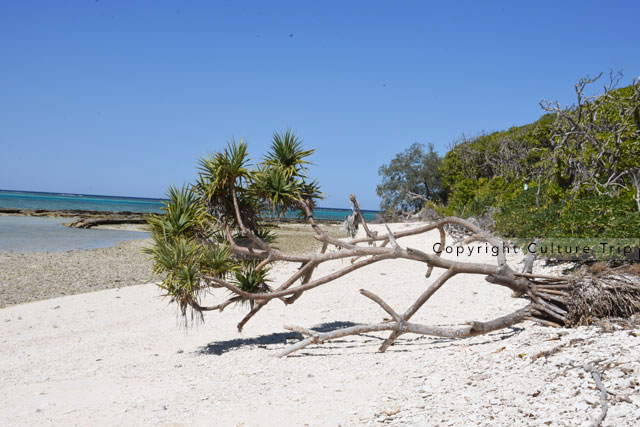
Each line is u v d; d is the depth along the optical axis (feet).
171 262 24.02
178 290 24.08
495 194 94.63
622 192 44.24
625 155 45.93
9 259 70.64
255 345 26.00
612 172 46.80
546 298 21.47
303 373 19.79
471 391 14.78
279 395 16.87
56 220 180.45
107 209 331.36
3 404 16.99
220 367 21.66
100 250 87.10
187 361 23.24
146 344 27.45
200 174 27.04
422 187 183.21
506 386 14.57
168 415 15.08
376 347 23.91
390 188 185.16
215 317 33.99
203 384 18.78
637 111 49.01
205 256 25.00
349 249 26.35
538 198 53.01
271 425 13.98
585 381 13.55
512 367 16.48
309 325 30.17
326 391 17.03
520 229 52.13
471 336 21.88
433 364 19.12
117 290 47.93
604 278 20.51
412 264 55.57
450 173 140.26
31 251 82.07
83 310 38.19
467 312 30.63
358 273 50.49
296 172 27.86
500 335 22.40
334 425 13.57
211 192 25.93
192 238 25.44
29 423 14.69
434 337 25.16
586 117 53.16
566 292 20.93
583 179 46.68
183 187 26.07
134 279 56.59
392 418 13.55
